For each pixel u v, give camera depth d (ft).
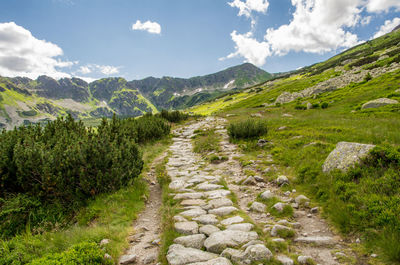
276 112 123.34
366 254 13.10
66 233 18.53
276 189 25.00
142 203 24.73
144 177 33.94
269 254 13.03
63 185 24.12
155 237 17.56
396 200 15.87
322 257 13.33
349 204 17.66
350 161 22.68
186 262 12.98
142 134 61.11
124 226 19.57
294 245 14.69
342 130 45.78
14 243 16.94
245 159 37.19
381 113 68.95
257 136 52.75
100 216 21.35
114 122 53.72
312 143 36.73
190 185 28.19
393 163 20.26
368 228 14.89
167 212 20.93
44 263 13.15
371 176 20.16
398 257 12.02
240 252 13.29
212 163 39.27
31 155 24.26
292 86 333.62
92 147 26.99
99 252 14.44
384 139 35.37
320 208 19.44
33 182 24.52
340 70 330.13
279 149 38.37
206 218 18.51
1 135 31.30
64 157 26.50
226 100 533.96
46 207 23.41
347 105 105.81
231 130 54.90
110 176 26.30
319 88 193.47
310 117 81.35
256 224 17.65
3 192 23.98
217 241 14.58
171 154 48.91
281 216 18.92
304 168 27.09
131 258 14.71
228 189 26.32
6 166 24.29
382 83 133.28
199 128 85.05
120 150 31.07
